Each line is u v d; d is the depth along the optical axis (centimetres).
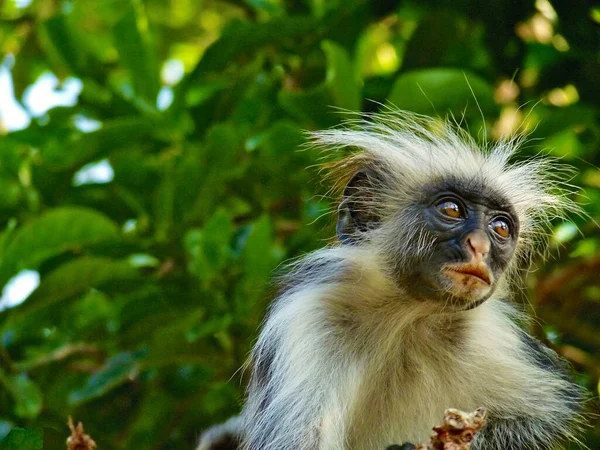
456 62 1312
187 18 1769
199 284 1104
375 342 930
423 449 653
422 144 1041
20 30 1606
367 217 994
